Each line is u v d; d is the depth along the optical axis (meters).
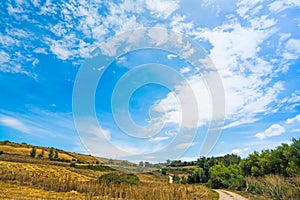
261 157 32.38
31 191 16.41
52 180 19.67
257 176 28.94
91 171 25.95
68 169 34.38
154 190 16.44
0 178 20.53
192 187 24.31
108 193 17.30
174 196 16.27
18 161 39.97
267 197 17.80
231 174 34.56
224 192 24.78
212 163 48.78
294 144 22.30
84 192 17.52
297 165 21.64
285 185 17.48
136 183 20.31
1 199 12.62
